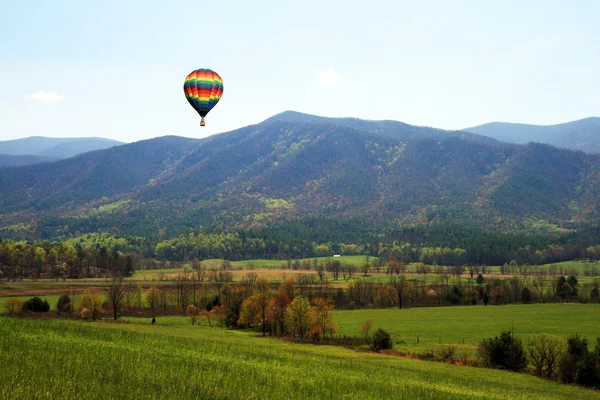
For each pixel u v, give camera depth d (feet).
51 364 118.21
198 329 310.04
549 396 165.48
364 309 415.64
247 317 313.12
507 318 361.51
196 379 122.83
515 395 161.38
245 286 449.89
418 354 243.19
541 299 462.60
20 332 174.91
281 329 309.01
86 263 630.74
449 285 514.27
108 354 143.84
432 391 151.12
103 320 328.49
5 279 520.83
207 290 466.70
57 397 92.53
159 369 130.41
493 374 202.80
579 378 191.21
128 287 450.71
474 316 371.97
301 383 139.33
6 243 642.22
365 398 131.34
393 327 326.44
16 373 105.19
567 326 326.65
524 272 650.84
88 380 107.65
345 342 277.85
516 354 216.13
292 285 448.65
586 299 453.99
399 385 155.63
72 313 348.59
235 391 116.78
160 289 462.60
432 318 363.56
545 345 225.56
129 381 111.45
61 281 510.99
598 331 307.99
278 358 189.88
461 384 173.37
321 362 191.01
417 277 605.73
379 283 510.17
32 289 442.50
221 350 195.93
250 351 202.39
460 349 258.78
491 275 643.04
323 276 608.19
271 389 126.93
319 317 290.56
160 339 208.44
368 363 205.77
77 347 149.59
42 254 611.06
